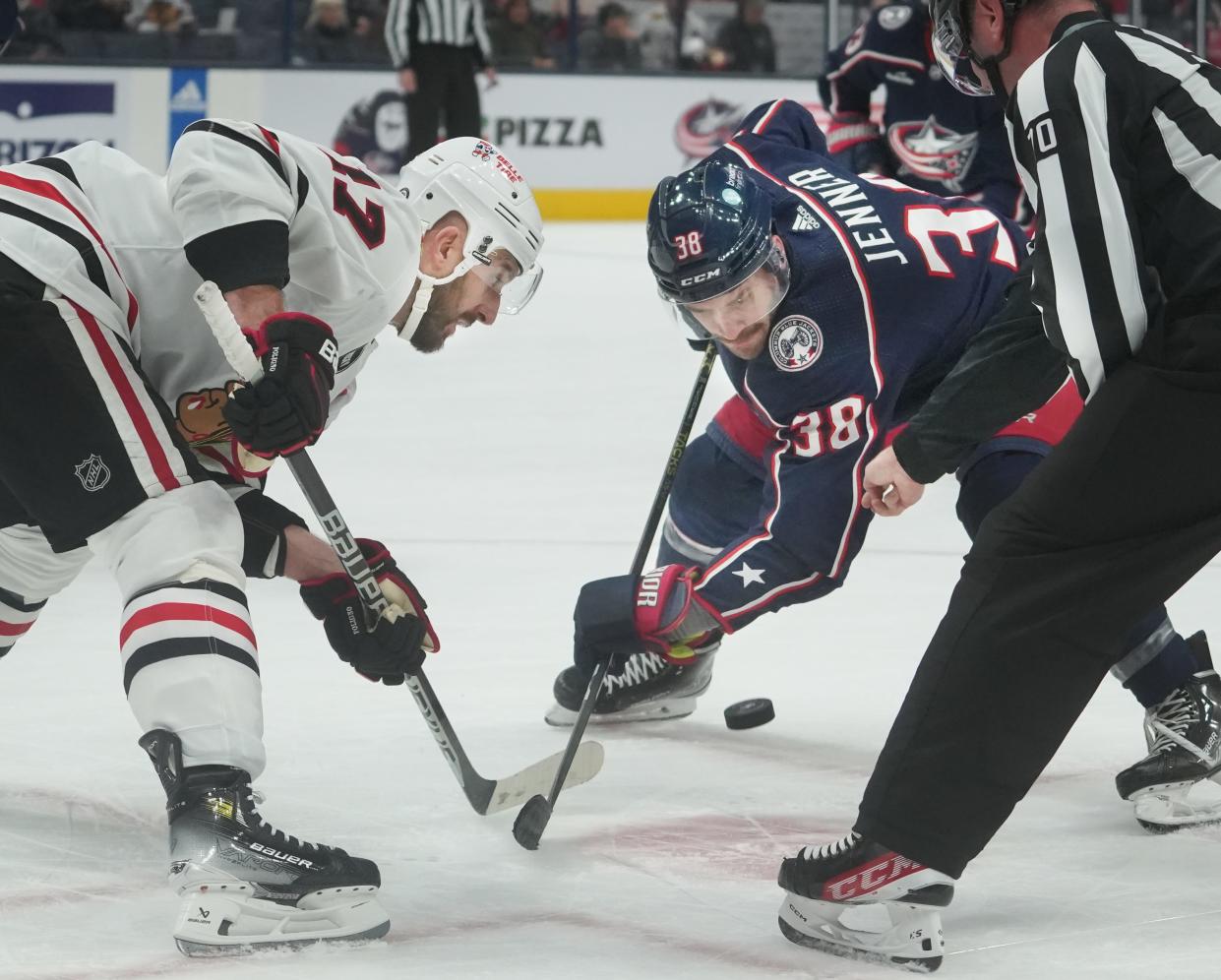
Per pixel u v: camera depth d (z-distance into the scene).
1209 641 11.23
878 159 15.77
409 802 8.18
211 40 42.16
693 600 7.96
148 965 6.08
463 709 9.85
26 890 6.87
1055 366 6.95
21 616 7.64
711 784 8.61
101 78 41.44
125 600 6.45
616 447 18.77
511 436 19.33
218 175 6.35
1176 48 5.92
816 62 45.41
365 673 7.04
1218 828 7.92
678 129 45.03
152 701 6.20
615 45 44.50
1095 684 6.11
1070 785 8.55
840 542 7.83
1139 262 5.89
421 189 7.52
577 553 13.93
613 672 9.45
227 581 6.44
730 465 9.48
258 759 6.26
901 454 7.06
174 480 6.51
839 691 10.37
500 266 7.66
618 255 37.09
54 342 6.39
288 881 6.18
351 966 6.13
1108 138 5.82
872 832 6.15
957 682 6.05
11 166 6.82
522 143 44.22
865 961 6.30
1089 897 7.02
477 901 6.89
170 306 6.79
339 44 42.69
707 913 6.81
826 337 7.66
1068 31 6.10
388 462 17.78
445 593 12.59
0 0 9.77
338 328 7.01
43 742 8.95
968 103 14.70
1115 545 5.96
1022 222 14.91
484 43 39.88
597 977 6.09
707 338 8.94
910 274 7.91
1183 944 6.49
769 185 8.23
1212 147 5.75
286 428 6.13
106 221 6.79
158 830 7.66
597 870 7.31
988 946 6.48
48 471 6.43
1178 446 5.87
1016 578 6.01
